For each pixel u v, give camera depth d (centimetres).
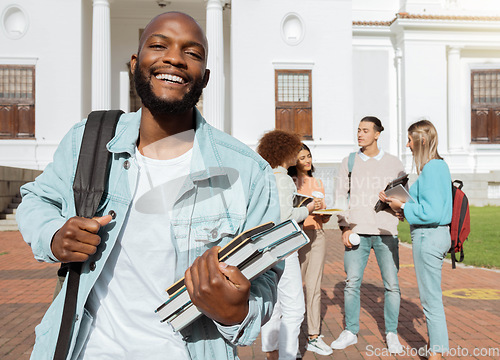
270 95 2166
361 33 2498
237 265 126
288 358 363
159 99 147
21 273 854
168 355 150
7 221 1488
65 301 149
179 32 148
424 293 365
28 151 2073
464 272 845
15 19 2119
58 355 144
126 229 154
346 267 457
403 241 1243
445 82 2445
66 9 2111
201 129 161
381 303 629
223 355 149
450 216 359
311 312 445
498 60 2559
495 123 2545
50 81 2097
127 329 153
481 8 2570
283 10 2181
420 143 370
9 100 2088
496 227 1417
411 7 2503
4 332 512
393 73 2530
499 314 577
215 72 2089
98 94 2064
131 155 156
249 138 2159
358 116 2505
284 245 132
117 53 2406
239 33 2161
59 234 136
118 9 2359
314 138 2192
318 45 2202
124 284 155
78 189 151
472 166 2478
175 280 154
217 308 124
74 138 162
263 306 142
